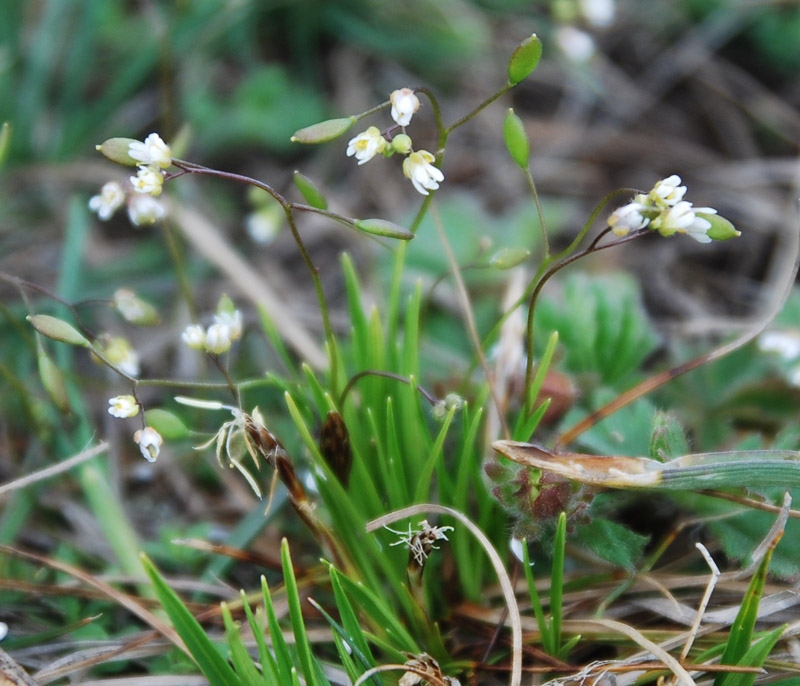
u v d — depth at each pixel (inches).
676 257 13.2
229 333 9.1
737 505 9.4
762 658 8.5
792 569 9.1
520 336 10.4
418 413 9.3
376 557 9.3
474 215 12.9
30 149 13.3
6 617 9.6
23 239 13.0
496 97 8.7
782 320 11.1
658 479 8.9
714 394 10.6
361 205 14.1
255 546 10.1
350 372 10.7
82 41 13.6
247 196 14.0
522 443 9.0
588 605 9.5
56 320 9.1
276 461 9.0
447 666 9.2
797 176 13.8
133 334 12.0
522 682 9.2
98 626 9.5
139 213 9.8
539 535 9.1
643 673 8.9
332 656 9.5
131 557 9.8
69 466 9.2
